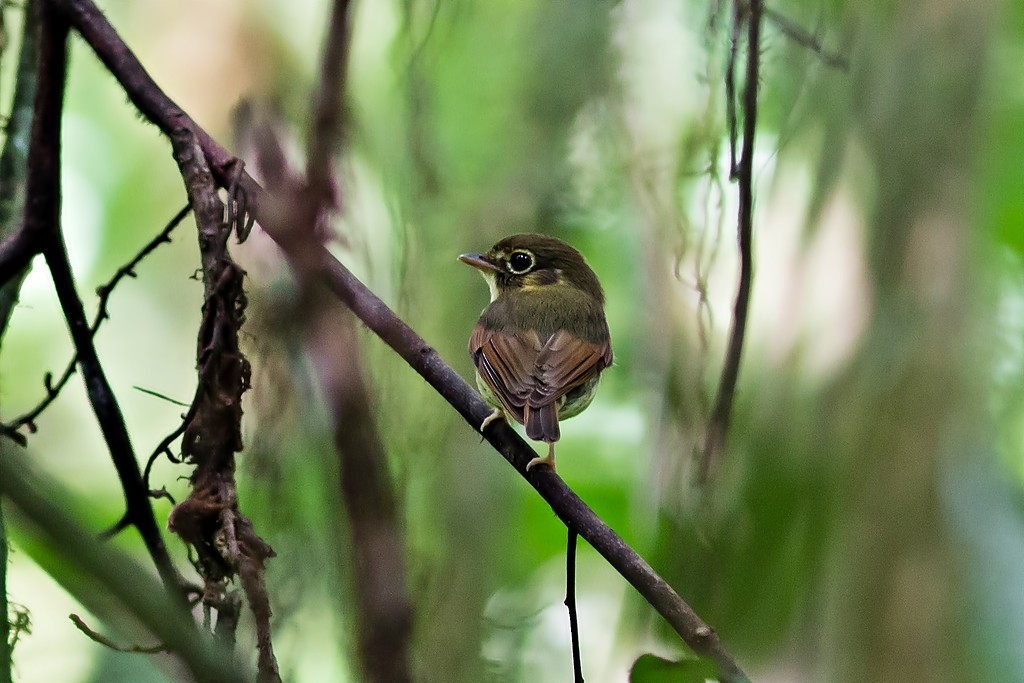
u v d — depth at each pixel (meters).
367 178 9.54
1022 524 9.51
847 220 9.98
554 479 6.77
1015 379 10.30
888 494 9.25
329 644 7.71
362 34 11.06
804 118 9.93
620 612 10.33
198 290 14.56
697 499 7.85
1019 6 10.98
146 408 14.07
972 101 9.96
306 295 7.12
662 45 10.67
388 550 6.88
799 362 9.70
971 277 9.94
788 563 8.55
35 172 7.10
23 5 8.50
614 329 12.41
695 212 10.39
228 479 6.54
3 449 6.60
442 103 11.02
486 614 9.00
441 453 8.75
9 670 6.93
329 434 7.36
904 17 9.91
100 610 6.55
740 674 5.89
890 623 8.91
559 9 11.12
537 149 11.07
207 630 6.42
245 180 6.99
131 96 7.15
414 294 8.95
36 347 14.07
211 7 12.82
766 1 9.12
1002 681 9.04
